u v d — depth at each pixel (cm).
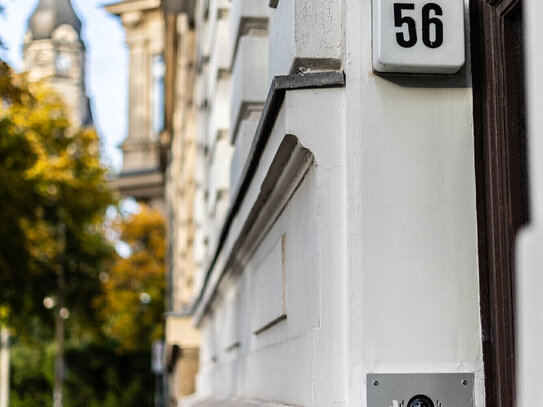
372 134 266
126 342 3778
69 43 6525
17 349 3728
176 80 2248
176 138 2344
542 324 118
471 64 273
